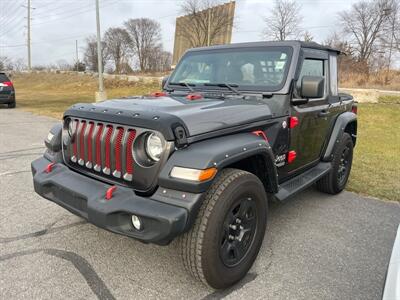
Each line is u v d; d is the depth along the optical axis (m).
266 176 3.12
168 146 2.48
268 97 3.50
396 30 38.94
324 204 4.59
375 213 4.33
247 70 3.73
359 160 6.89
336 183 4.78
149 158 2.57
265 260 3.23
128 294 2.72
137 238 2.45
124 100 3.29
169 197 2.45
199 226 2.51
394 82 21.55
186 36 29.80
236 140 2.77
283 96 3.45
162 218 2.34
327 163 4.54
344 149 4.85
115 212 2.47
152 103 3.03
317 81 3.31
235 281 2.84
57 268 3.03
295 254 3.34
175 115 2.60
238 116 2.99
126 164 2.66
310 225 3.96
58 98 22.12
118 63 62.34
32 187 4.97
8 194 4.69
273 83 3.54
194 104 3.00
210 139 2.71
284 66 3.56
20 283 2.82
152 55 60.69
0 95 15.09
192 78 4.08
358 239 3.65
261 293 2.78
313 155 4.28
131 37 62.06
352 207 4.51
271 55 3.68
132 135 2.62
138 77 31.42
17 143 7.95
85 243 3.44
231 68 3.83
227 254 2.72
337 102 4.70
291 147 3.66
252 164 3.06
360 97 15.48
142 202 2.46
